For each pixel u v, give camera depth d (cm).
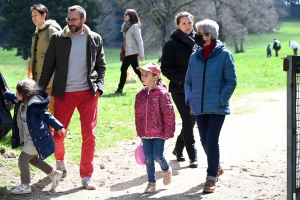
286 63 963
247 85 3303
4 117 1098
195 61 1160
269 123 1995
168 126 1123
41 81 1205
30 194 1124
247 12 9344
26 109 1104
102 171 1355
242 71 4278
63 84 1190
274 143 1642
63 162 1273
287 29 18062
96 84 1215
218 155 1138
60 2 8938
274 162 1394
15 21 8794
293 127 974
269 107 2392
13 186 1169
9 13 8812
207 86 1136
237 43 12125
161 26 8894
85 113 1202
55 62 1206
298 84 1003
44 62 1207
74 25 1174
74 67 1191
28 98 1094
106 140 1684
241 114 2223
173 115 1130
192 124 1359
